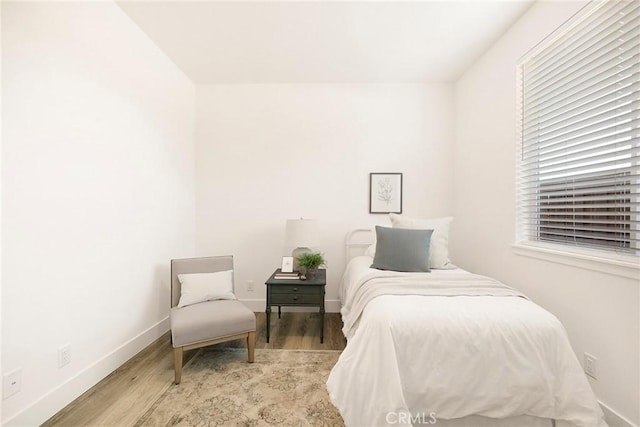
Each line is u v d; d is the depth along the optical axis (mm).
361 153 3443
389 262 2510
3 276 1412
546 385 1337
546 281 2018
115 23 2141
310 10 2207
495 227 2629
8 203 1431
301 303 2660
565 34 1887
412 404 1367
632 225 1509
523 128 2309
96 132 1971
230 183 3461
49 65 1633
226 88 3455
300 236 2906
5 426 1420
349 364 1492
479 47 2701
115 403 1754
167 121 2873
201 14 2248
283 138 3451
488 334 1395
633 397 1443
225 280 2633
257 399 1796
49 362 1633
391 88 3434
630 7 1476
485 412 1359
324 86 3439
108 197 2082
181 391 1876
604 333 1584
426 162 3430
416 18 2295
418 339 1408
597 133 1654
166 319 2830
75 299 1804
